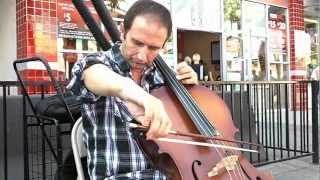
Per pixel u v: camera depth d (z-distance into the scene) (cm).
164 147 195
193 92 246
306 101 672
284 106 682
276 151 670
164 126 152
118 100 203
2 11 798
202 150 209
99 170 202
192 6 1086
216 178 207
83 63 189
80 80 189
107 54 207
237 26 1204
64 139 415
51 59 795
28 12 772
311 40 1436
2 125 466
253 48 1248
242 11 1211
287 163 630
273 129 631
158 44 191
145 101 155
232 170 216
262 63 1273
